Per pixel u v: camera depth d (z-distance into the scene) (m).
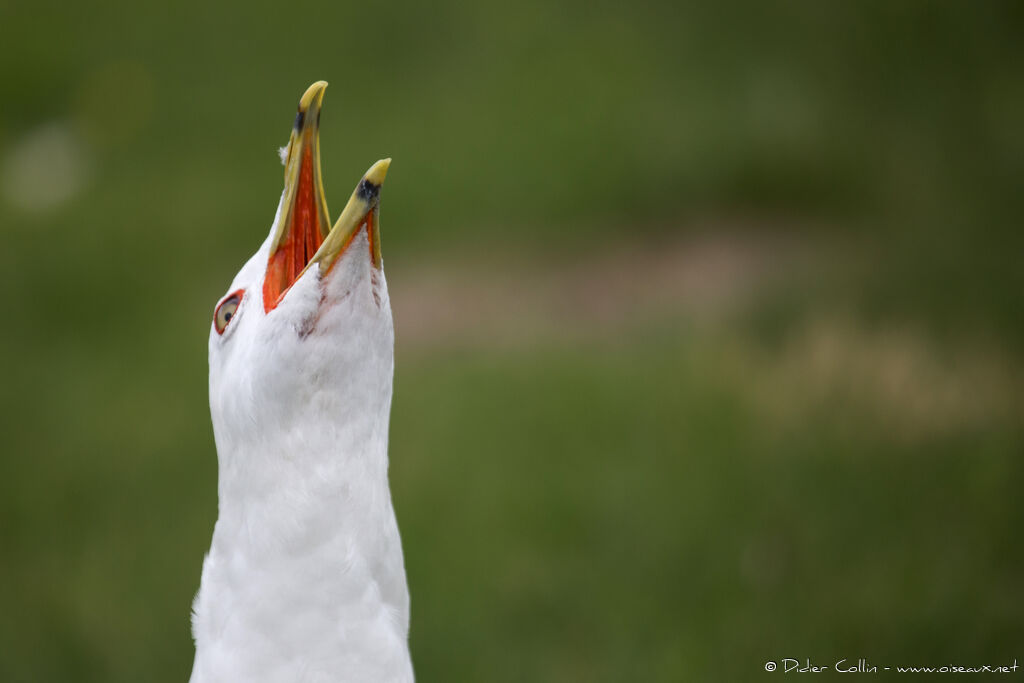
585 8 24.92
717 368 10.89
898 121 18.36
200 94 24.67
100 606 8.89
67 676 8.20
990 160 16.12
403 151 19.75
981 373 10.23
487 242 16.91
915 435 9.42
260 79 24.86
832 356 10.53
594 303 14.16
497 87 22.09
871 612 7.80
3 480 11.07
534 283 15.23
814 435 9.57
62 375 13.84
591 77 21.45
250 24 26.77
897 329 11.23
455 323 14.02
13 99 25.25
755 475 9.20
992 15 20.62
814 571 8.19
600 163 18.30
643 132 18.98
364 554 3.90
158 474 11.06
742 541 8.57
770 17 22.44
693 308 13.02
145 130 23.52
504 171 18.56
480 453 10.14
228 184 20.45
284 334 3.77
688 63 21.80
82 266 17.62
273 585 3.88
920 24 20.70
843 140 17.86
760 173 17.47
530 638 7.98
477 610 8.24
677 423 10.08
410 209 17.97
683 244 16.05
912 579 8.02
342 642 3.89
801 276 13.23
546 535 8.93
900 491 8.87
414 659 7.91
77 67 26.27
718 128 18.72
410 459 10.24
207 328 15.16
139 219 19.36
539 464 9.84
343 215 3.73
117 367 14.09
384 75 24.02
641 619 8.00
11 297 16.66
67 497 10.67
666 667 7.53
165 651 8.41
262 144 22.31
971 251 13.06
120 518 10.27
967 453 9.14
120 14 28.22
